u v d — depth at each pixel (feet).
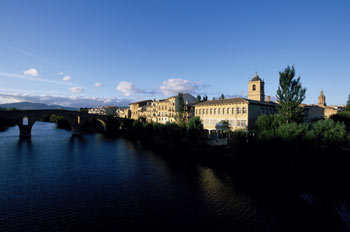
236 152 127.44
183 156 164.04
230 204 80.69
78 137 287.07
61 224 66.03
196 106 214.28
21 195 87.66
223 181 106.11
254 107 172.45
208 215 72.84
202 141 177.99
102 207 78.13
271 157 107.65
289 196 87.51
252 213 73.92
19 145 209.77
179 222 68.23
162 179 109.91
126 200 84.38
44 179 108.58
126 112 444.96
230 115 180.45
